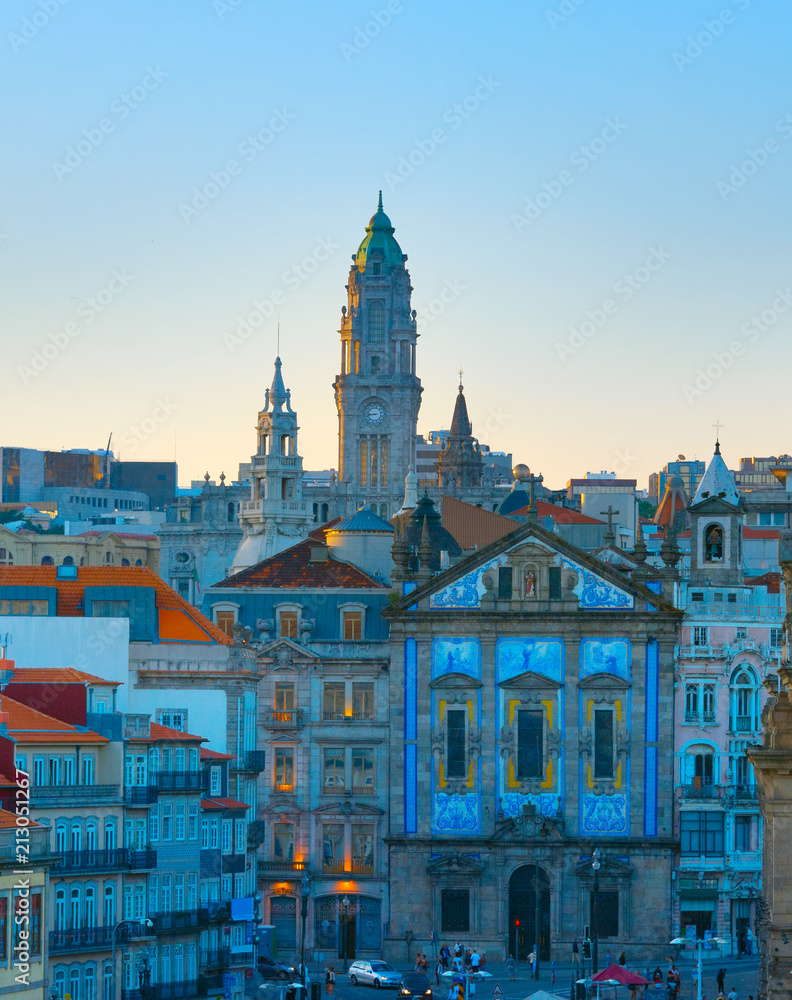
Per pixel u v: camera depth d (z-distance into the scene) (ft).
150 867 580.30
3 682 588.91
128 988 566.77
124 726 577.84
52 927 544.62
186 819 600.80
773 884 427.33
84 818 558.97
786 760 424.05
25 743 545.03
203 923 602.44
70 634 647.15
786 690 470.39
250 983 643.86
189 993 593.01
